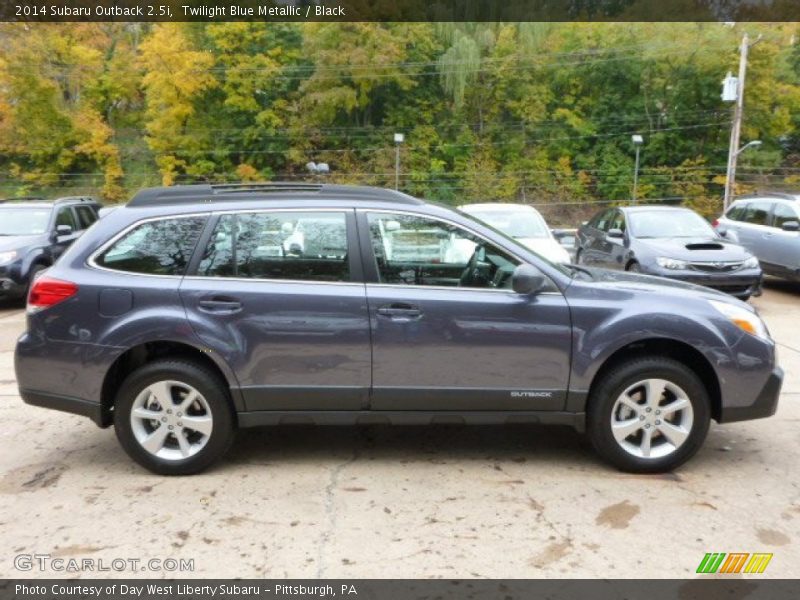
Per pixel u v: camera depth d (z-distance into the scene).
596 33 44.38
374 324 3.88
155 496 3.74
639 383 3.94
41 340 3.93
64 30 39.59
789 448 4.46
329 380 3.93
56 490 3.83
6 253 10.23
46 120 39.16
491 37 43.91
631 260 9.92
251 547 3.19
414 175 42.50
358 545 3.21
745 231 12.05
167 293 3.88
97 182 41.00
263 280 3.93
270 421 3.99
